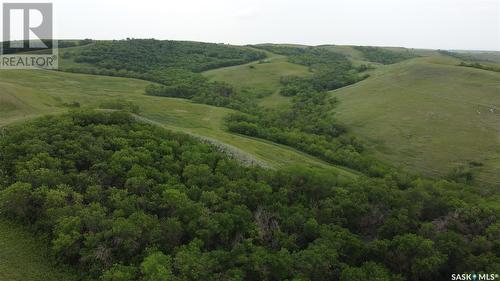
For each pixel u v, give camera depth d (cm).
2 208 3475
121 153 4625
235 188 4478
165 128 6581
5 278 2881
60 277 3027
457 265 3750
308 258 3522
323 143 8388
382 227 4325
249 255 3488
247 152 6844
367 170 7100
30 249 3206
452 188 5781
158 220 3647
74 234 3116
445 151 7419
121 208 3641
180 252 3198
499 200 5425
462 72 10525
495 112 8306
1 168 4041
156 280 2847
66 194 3528
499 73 10162
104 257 3111
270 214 4253
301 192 4934
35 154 4269
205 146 5775
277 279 3378
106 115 6031
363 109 9900
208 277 3111
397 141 8125
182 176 4675
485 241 3909
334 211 4491
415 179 6391
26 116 6216
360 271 3497
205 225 3666
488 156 7019
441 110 8819
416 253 3772
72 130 5181
